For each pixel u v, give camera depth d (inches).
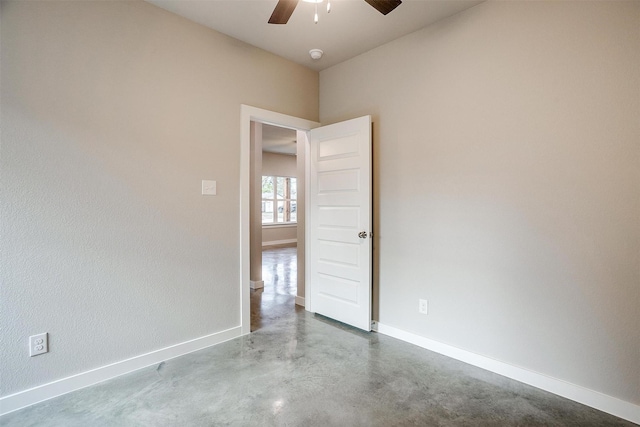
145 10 89.3
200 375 86.2
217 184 105.3
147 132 90.0
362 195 114.0
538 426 67.1
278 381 83.4
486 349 90.1
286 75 125.0
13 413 70.0
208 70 102.6
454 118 95.4
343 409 72.1
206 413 70.4
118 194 85.3
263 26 101.7
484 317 90.4
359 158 114.8
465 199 93.5
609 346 71.4
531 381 81.9
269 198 365.7
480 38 89.6
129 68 86.5
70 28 77.3
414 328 106.8
